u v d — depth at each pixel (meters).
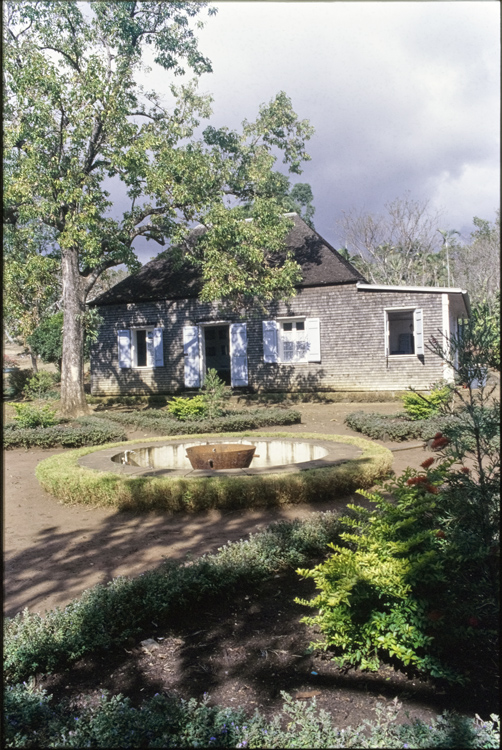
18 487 7.77
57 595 4.09
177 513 6.21
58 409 15.93
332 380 17.88
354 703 2.67
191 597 3.82
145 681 2.94
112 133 14.51
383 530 3.38
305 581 4.25
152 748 2.28
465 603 3.14
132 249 17.02
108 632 3.35
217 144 16.83
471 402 3.44
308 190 36.12
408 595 2.97
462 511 3.51
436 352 3.50
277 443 9.48
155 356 20.47
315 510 6.08
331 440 9.23
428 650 2.98
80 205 14.61
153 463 9.11
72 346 15.75
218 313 19.58
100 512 6.36
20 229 15.09
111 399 20.50
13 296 15.67
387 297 17.09
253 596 4.01
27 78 13.15
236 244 16.03
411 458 9.05
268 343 18.75
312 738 2.27
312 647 3.09
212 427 12.45
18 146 14.26
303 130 16.56
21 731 2.44
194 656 3.18
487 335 3.28
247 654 3.19
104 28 14.75
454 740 2.22
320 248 19.55
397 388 16.92
